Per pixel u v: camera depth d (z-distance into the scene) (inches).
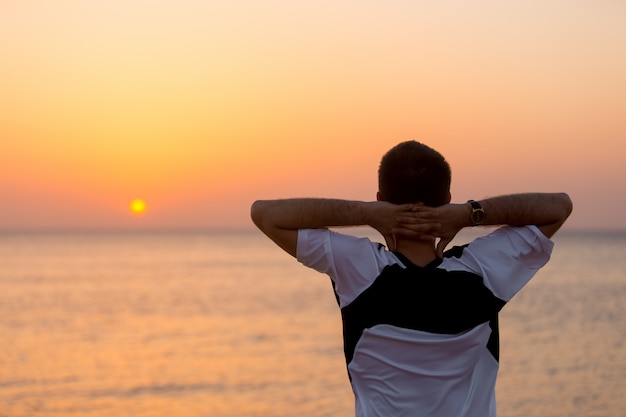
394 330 98.2
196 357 988.6
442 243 101.1
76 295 2059.5
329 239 100.4
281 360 950.4
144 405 695.7
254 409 669.3
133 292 2174.0
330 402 693.3
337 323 1382.9
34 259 4616.1
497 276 100.2
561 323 1331.2
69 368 908.0
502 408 647.1
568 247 7372.1
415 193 100.1
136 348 1083.9
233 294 2097.7
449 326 98.2
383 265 99.2
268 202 102.5
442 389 98.1
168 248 7140.8
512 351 991.6
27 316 1547.7
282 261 4426.7
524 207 101.1
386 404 98.8
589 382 760.3
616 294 1975.9
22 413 664.4
